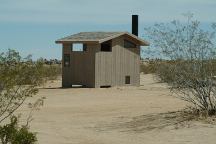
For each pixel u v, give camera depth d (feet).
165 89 95.09
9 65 38.70
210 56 50.88
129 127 48.80
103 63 104.37
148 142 42.14
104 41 102.47
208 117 49.52
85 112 60.90
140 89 96.58
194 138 42.50
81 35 107.24
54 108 65.62
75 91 92.99
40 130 48.44
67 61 106.01
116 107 64.95
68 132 47.52
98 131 47.88
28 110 62.95
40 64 40.86
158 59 52.80
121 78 107.96
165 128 46.75
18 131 33.81
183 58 56.95
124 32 107.14
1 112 44.11
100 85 103.71
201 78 51.01
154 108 61.52
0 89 38.06
